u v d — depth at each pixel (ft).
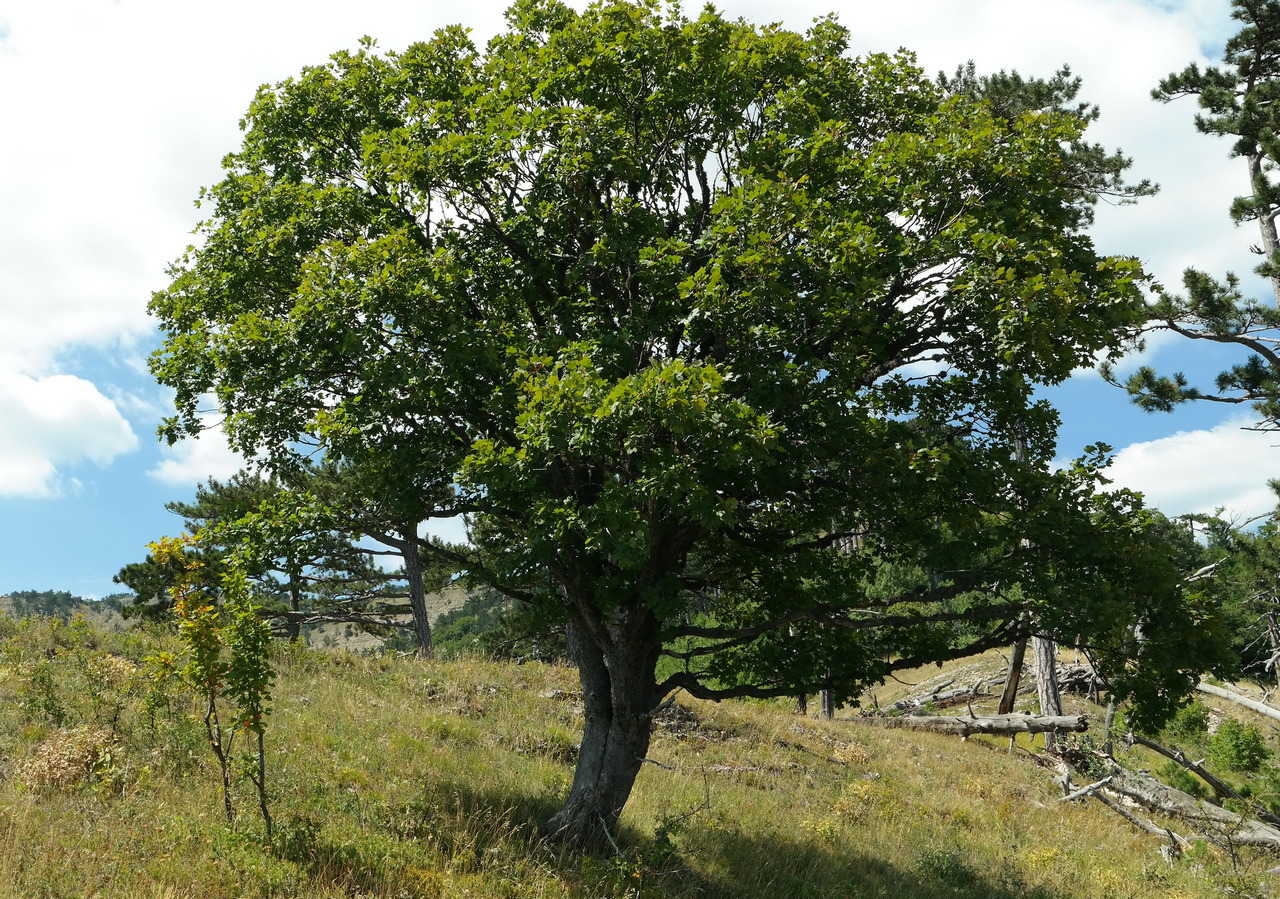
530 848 38.22
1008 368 39.06
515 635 121.29
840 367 37.50
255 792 36.58
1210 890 54.34
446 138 38.86
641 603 40.45
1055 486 41.14
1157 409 78.64
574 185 38.19
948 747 88.12
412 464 39.22
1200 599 39.11
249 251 41.57
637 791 52.65
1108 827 68.64
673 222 44.32
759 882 42.68
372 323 35.63
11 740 38.58
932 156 39.11
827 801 60.80
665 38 40.65
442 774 45.14
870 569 43.42
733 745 69.51
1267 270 77.92
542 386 32.27
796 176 39.45
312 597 112.88
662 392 29.96
